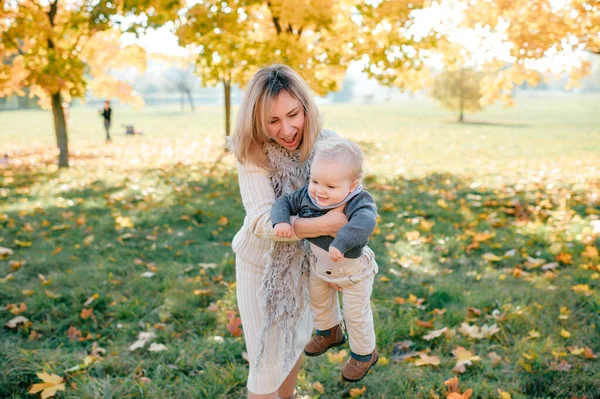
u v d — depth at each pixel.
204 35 8.16
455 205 7.25
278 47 8.34
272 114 1.95
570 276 4.33
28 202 7.51
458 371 2.99
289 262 2.17
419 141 19.11
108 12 8.51
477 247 5.20
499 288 4.14
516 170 11.09
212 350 3.28
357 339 2.20
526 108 52.62
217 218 6.47
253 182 2.09
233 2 8.13
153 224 6.23
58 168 11.38
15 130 25.58
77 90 10.75
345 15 9.20
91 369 3.10
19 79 11.41
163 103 89.06
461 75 34.28
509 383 2.86
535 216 6.40
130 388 2.88
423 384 2.91
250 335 2.29
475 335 3.37
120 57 13.20
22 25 9.98
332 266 2.04
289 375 2.60
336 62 8.83
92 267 4.72
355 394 2.82
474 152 15.37
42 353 3.22
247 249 2.25
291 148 2.09
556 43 8.03
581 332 3.40
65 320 3.71
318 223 1.89
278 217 1.95
